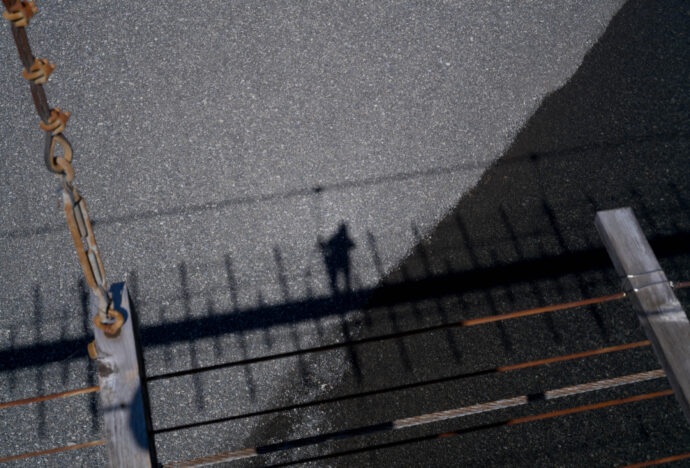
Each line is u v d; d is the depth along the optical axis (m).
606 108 5.07
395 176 4.71
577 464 3.70
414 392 3.90
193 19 5.45
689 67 5.28
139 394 1.62
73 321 4.13
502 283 4.27
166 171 4.73
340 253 4.38
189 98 5.07
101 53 5.27
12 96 5.05
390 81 5.17
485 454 3.73
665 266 4.38
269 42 5.36
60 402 3.85
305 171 4.73
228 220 4.51
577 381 3.96
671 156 4.84
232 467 3.69
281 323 4.12
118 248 4.40
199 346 4.04
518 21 5.51
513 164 4.79
